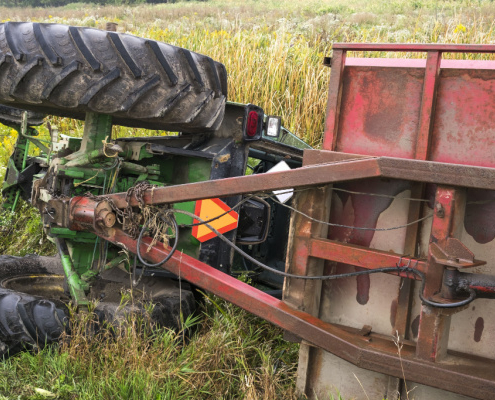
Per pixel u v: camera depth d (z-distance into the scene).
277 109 7.79
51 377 2.90
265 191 2.88
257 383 3.11
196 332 3.59
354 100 2.77
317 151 2.78
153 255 3.24
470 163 2.52
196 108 3.33
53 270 4.32
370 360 2.58
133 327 3.05
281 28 9.62
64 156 3.73
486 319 2.62
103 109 3.12
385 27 11.23
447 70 2.56
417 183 2.72
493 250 2.58
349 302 2.95
